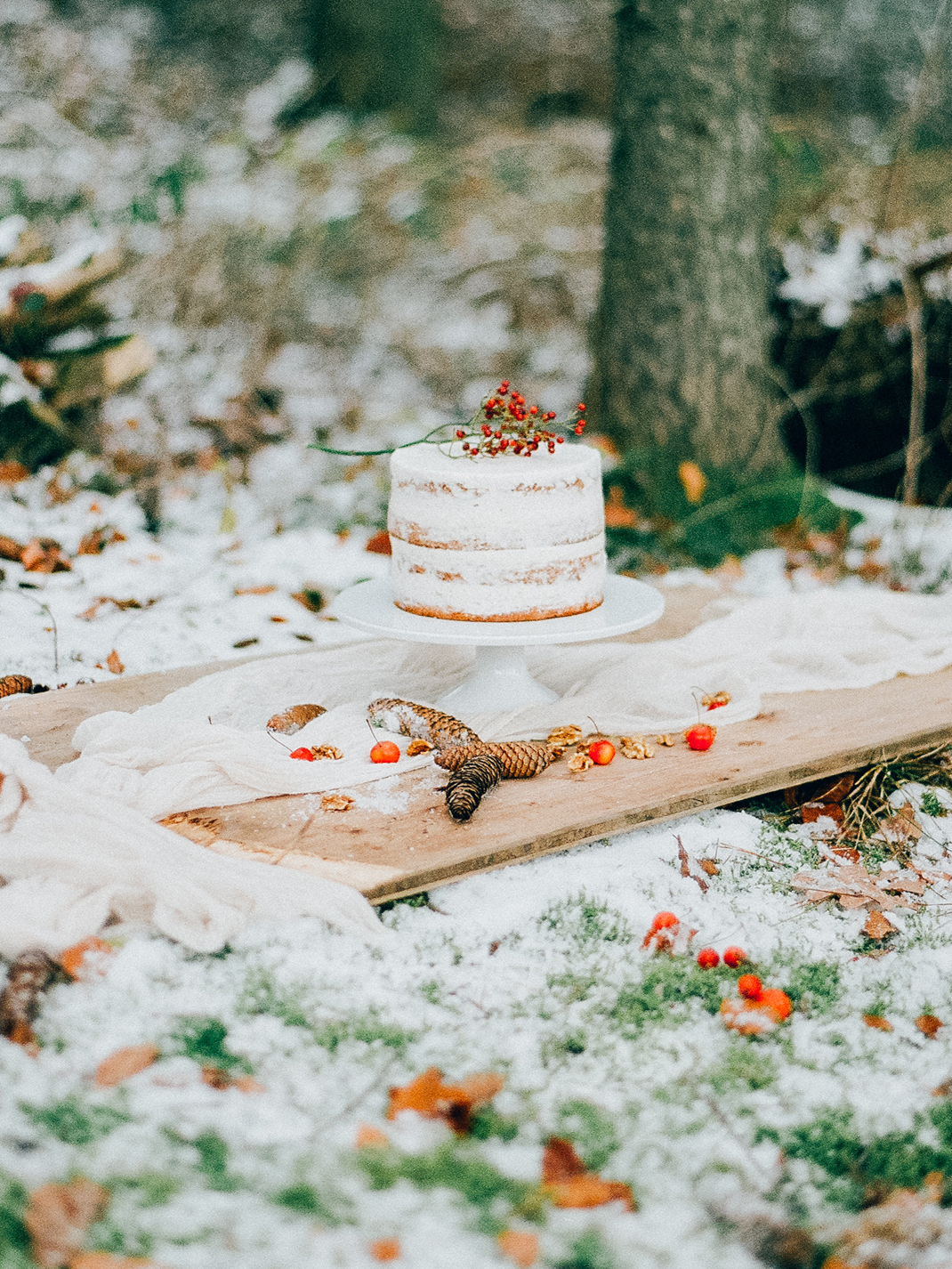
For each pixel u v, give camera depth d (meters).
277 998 2.26
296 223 7.35
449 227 8.59
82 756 2.90
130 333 5.66
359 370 7.37
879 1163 1.98
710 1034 2.28
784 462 5.91
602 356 5.86
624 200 5.66
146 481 5.48
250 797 2.84
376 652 3.74
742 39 5.44
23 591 4.52
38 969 2.21
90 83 7.92
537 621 3.07
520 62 11.59
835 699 3.53
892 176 6.13
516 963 2.44
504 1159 1.93
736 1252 1.79
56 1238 1.70
